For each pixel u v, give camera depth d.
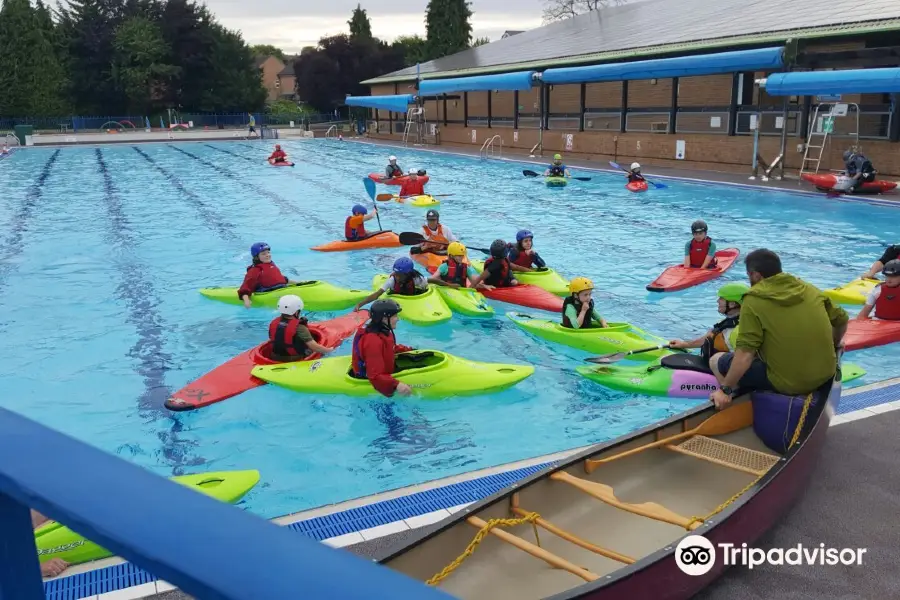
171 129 58.31
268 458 6.26
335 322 9.44
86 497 1.01
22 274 12.52
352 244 14.41
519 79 29.38
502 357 8.45
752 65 20.86
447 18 72.50
